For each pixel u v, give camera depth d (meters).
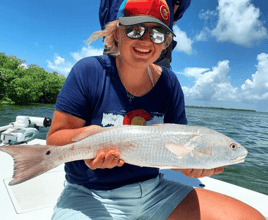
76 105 1.59
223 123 22.62
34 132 4.00
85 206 1.55
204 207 1.66
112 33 1.73
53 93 53.22
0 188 2.47
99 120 1.67
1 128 3.67
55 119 1.58
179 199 1.74
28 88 43.06
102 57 1.74
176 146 1.42
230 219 1.54
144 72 1.71
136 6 1.52
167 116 1.98
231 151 1.45
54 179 2.83
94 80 1.64
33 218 1.96
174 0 3.10
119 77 1.69
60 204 1.63
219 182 3.04
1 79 41.59
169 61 2.67
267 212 2.29
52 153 1.37
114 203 1.61
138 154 1.43
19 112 24.39
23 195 2.37
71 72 1.66
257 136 13.80
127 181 1.68
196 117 30.48
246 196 2.65
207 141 1.44
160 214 1.70
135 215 1.70
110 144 1.41
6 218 1.94
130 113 1.70
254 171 6.35
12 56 52.66
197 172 1.59
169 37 1.82
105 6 2.80
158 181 1.90
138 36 1.49
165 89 1.84
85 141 1.42
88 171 1.62
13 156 1.29
